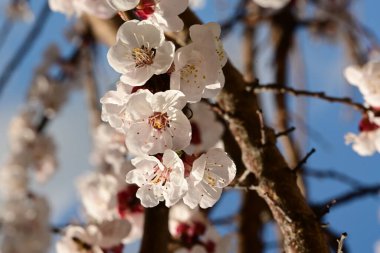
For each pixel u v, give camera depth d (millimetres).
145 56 339
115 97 342
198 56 344
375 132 469
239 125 439
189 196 341
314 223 389
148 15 353
